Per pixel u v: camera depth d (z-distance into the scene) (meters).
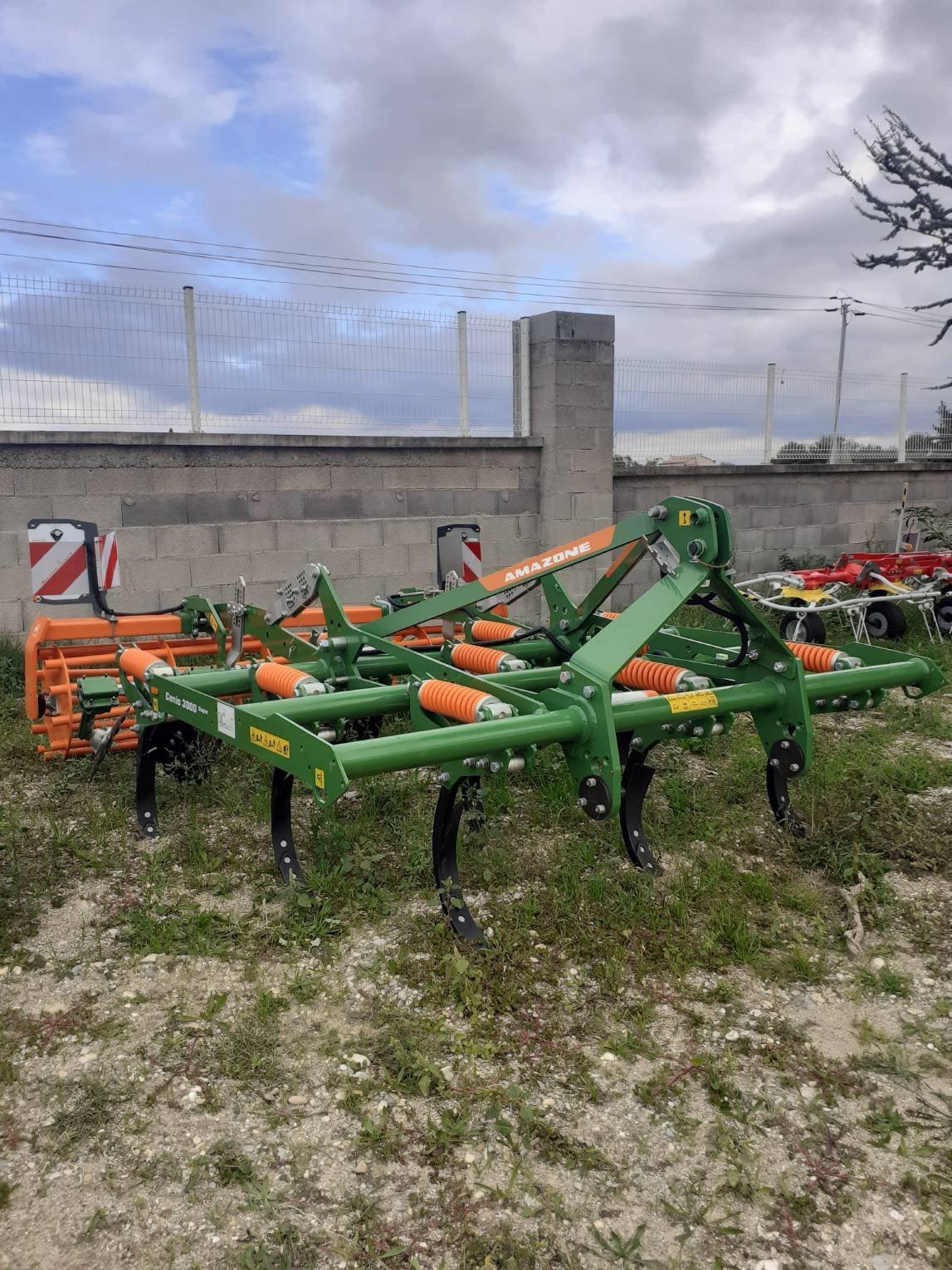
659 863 4.04
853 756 5.48
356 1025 3.01
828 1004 3.15
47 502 7.37
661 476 10.62
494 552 9.55
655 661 4.57
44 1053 2.85
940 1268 2.14
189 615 5.81
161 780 4.98
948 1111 2.63
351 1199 2.32
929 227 17.88
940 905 3.82
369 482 8.77
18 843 4.25
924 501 13.24
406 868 3.95
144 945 3.44
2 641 7.19
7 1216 2.26
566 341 9.34
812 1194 2.35
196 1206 2.30
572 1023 3.02
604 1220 2.27
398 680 5.93
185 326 7.92
